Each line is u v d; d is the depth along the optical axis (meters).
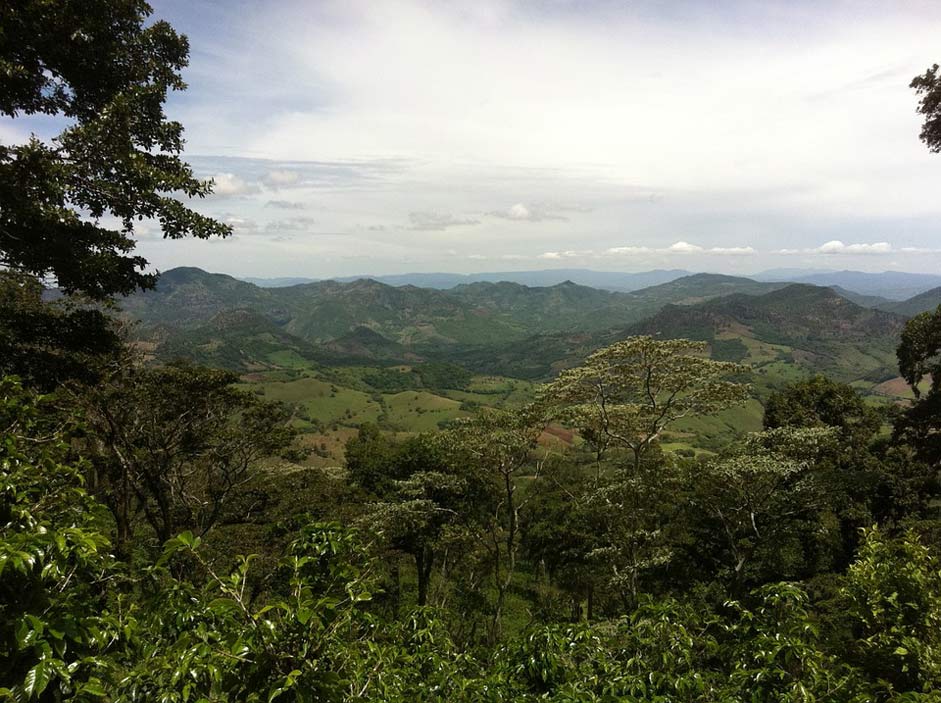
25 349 11.71
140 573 3.71
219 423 19.84
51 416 5.06
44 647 2.60
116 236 11.21
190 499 20.52
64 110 11.06
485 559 24.03
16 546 2.77
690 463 19.75
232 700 3.23
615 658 5.53
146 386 17.67
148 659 3.39
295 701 3.26
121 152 9.73
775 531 18.53
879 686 5.25
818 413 25.97
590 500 18.66
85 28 9.70
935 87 15.41
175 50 11.66
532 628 5.87
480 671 6.15
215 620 3.91
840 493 18.77
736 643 5.34
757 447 17.19
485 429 18.17
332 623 3.68
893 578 6.15
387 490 25.67
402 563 28.81
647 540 18.55
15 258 10.43
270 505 22.45
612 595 23.08
